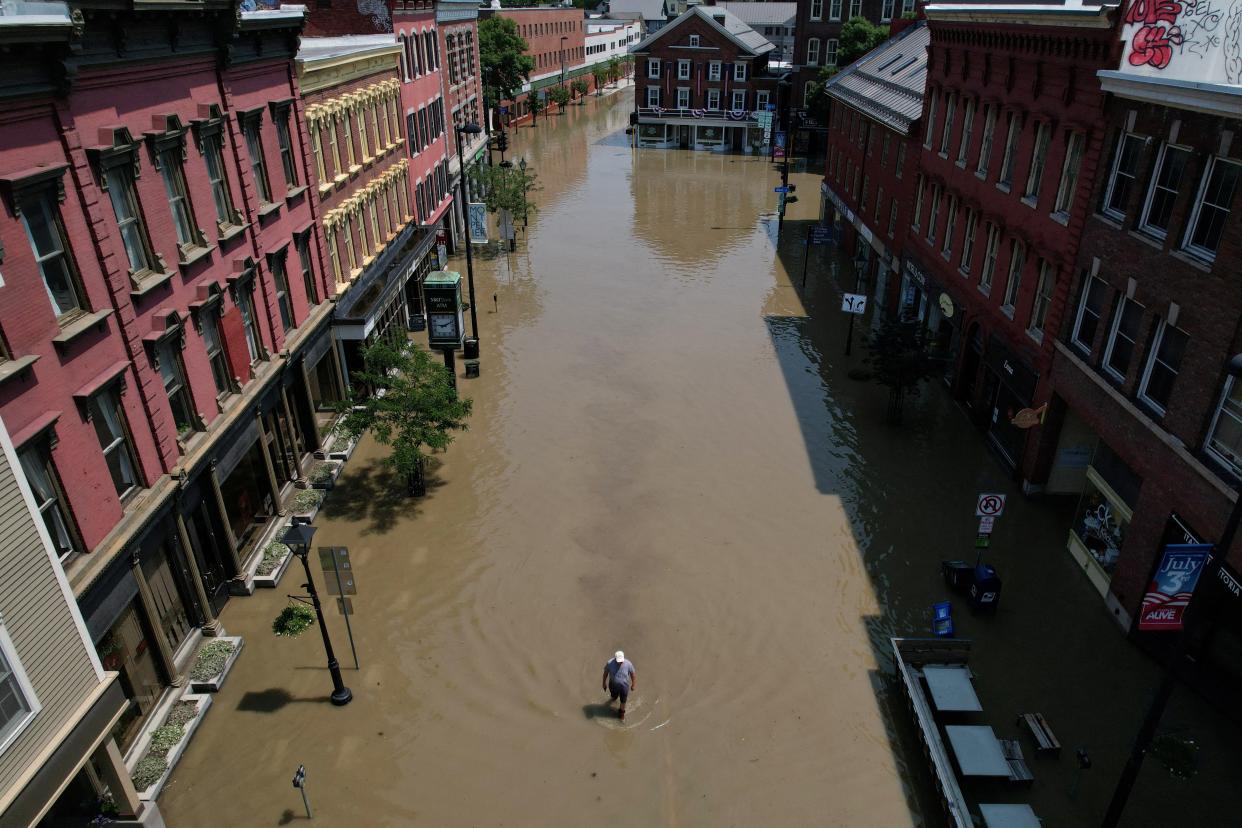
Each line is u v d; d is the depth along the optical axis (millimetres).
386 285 26344
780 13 116812
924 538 19047
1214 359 13359
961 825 11195
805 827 12102
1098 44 17094
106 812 11562
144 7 12789
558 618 16375
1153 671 15078
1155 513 14969
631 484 21203
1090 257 17562
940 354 27312
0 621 8625
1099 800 12430
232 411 16406
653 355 29594
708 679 14867
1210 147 13586
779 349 30297
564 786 12758
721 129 75188
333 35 30828
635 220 49656
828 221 46875
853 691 14602
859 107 36875
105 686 10367
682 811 12352
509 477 21562
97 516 12016
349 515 19922
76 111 11781
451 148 42219
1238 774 12859
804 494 20797
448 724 13875
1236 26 13875
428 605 16766
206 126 15555
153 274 13758
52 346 11109
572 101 105688
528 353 29781
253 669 15055
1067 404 19141
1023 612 16625
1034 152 20375
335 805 12375
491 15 75500
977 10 23172
